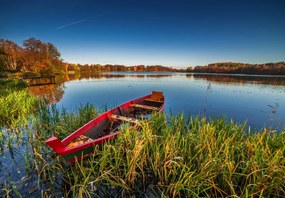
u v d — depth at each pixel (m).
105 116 5.72
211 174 2.87
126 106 7.42
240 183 3.06
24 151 4.34
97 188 3.10
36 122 5.59
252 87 22.23
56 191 3.07
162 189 3.15
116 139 4.00
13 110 6.90
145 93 17.25
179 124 4.86
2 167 3.68
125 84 26.02
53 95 14.64
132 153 3.48
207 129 4.11
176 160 3.38
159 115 5.20
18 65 44.06
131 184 3.17
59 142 3.08
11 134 5.27
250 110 10.34
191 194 2.79
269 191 2.56
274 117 8.88
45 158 4.02
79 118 6.50
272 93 16.92
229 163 2.86
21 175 3.45
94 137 4.89
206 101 13.08
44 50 43.31
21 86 15.16
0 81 15.46
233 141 3.90
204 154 3.50
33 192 3.02
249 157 3.36
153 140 3.99
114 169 3.35
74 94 15.91
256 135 3.87
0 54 32.00
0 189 3.03
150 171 3.59
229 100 13.39
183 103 12.34
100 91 18.23
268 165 2.88
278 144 3.56
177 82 30.42
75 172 3.34
